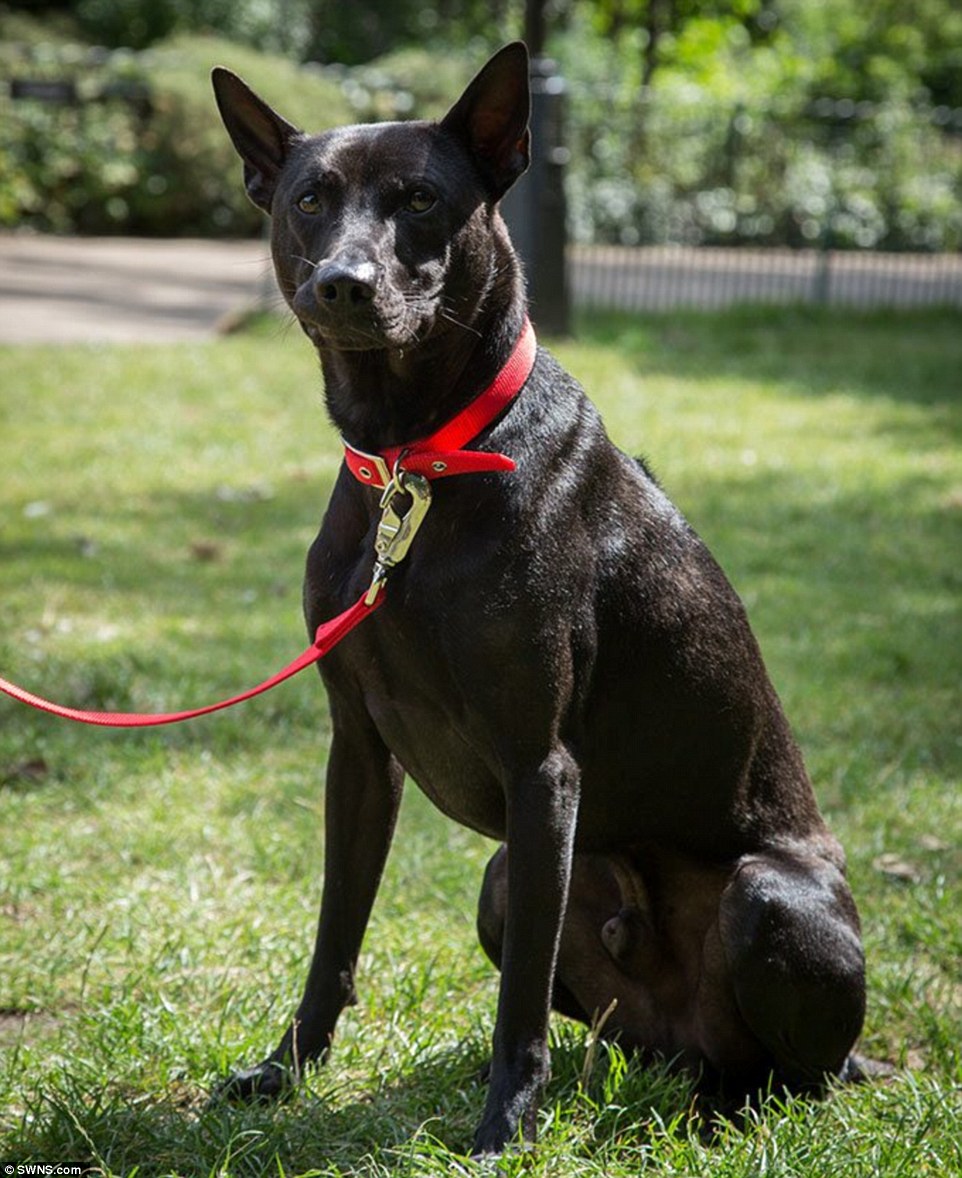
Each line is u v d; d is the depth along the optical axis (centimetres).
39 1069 348
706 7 2884
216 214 2025
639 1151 314
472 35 2655
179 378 1131
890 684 631
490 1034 365
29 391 1068
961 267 1920
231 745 552
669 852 349
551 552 309
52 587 709
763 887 330
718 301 1595
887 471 948
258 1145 313
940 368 1280
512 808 311
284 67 1964
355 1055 354
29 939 413
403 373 309
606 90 1917
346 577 323
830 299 1650
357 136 312
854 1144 315
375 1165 304
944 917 436
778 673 633
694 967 351
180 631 659
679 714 335
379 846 350
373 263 290
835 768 539
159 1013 367
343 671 329
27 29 2292
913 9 2894
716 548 791
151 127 2000
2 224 1945
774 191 1959
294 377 1152
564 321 1304
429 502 305
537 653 306
